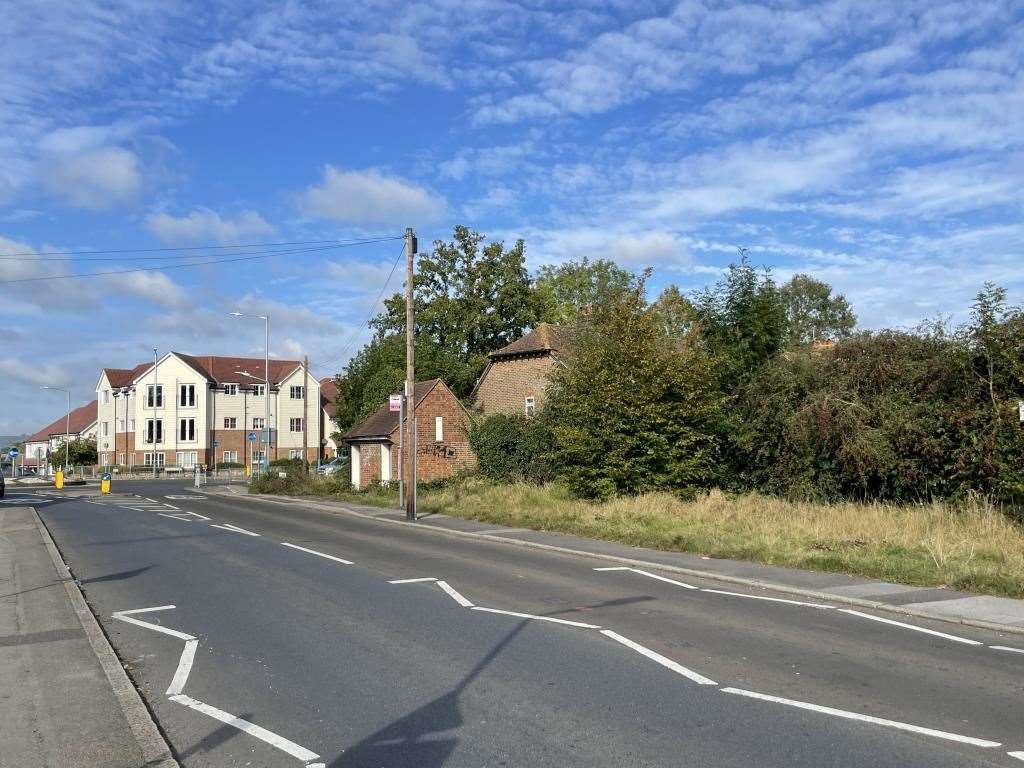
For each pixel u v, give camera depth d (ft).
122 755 17.93
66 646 27.81
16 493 143.84
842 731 19.49
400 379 153.28
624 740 18.92
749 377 78.38
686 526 60.59
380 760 17.88
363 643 28.50
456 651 27.30
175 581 42.34
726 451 78.33
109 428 285.23
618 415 77.30
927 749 18.35
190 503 108.06
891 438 63.52
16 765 17.39
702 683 23.52
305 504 103.91
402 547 56.85
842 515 58.80
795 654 26.89
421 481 113.19
